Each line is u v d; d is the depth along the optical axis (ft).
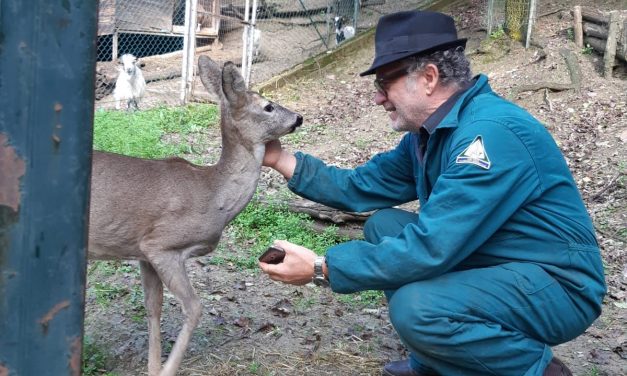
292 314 15.47
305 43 48.78
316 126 33.83
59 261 4.08
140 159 12.44
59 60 3.94
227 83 12.26
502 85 34.83
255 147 12.55
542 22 39.65
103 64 45.52
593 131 29.01
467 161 9.57
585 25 36.29
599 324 15.57
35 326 4.05
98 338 13.89
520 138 9.75
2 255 3.93
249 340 14.17
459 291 9.91
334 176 12.43
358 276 9.96
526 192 9.78
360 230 20.04
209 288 16.53
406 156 12.13
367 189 12.37
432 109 10.48
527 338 10.16
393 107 10.79
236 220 20.17
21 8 3.82
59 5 3.91
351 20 48.85
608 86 32.96
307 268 10.53
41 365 4.09
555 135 29.40
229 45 50.06
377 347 14.17
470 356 9.99
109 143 24.62
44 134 3.96
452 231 9.46
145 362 13.26
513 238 10.12
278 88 40.06
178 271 12.31
